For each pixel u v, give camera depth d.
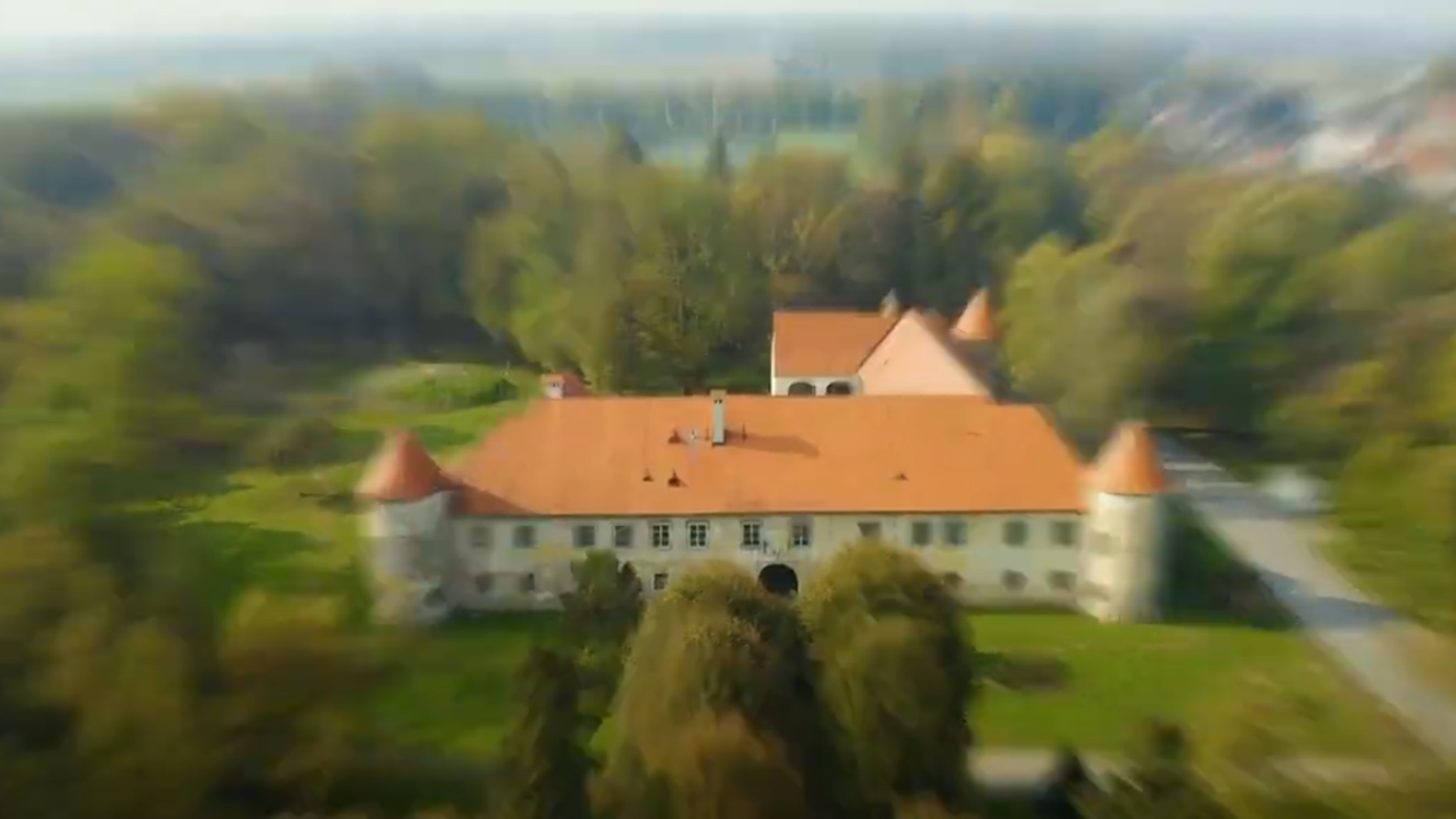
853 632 35.94
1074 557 53.72
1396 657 49.19
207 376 75.75
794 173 124.25
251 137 124.38
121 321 67.06
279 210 113.25
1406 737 42.19
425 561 51.69
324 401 88.94
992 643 50.56
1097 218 124.19
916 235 120.31
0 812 35.72
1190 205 114.69
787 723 33.59
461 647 49.84
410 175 122.44
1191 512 65.75
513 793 34.03
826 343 79.31
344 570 56.44
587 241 112.19
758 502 53.06
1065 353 82.19
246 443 76.06
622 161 129.62
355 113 141.12
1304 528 63.06
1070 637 51.22
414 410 87.56
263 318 106.44
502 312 111.88
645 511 52.69
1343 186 98.94
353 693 42.69
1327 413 75.00
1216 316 87.62
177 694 37.81
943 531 53.41
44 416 59.84
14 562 42.69
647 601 47.62
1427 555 57.16
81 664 38.44
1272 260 88.75
